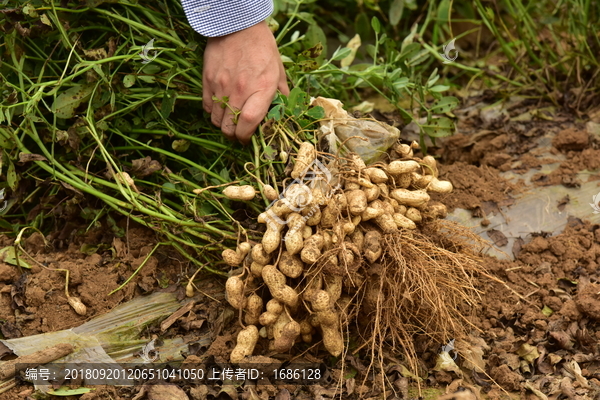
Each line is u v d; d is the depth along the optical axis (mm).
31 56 1313
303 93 1222
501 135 1493
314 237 1123
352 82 1511
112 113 1248
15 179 1253
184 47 1254
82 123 1244
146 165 1254
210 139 1311
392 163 1178
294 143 1223
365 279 1155
